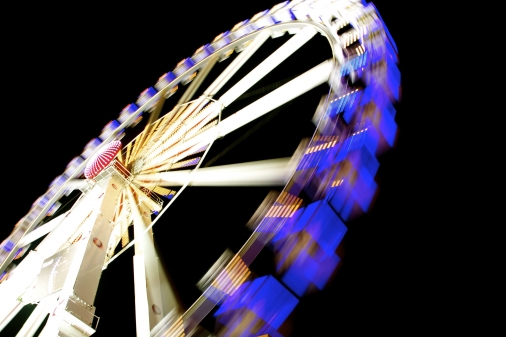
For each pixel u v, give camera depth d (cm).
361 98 830
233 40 1351
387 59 910
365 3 1022
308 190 679
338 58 936
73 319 686
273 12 1282
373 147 779
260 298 612
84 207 1016
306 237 643
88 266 770
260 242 635
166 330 674
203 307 632
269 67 1097
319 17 1105
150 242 964
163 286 862
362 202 725
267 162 846
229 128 1055
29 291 837
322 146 735
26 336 776
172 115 1251
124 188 1080
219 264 670
